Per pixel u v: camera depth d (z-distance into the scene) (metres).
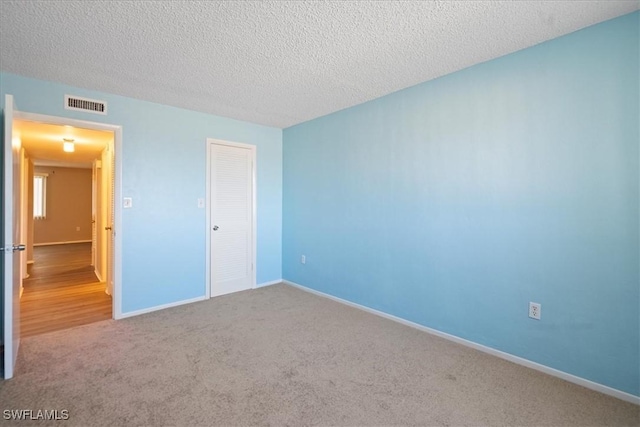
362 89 3.07
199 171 3.81
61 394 1.94
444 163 2.77
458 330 2.71
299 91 3.11
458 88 2.66
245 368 2.26
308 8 1.81
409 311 3.08
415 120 2.98
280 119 4.13
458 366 2.32
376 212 3.36
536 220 2.26
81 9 1.80
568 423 1.73
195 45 2.21
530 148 2.28
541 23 1.97
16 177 2.55
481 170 2.54
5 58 2.39
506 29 2.04
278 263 4.67
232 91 3.10
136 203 3.33
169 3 1.75
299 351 2.53
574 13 1.87
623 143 1.92
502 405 1.88
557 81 2.15
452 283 2.74
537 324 2.27
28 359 2.36
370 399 1.92
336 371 2.24
